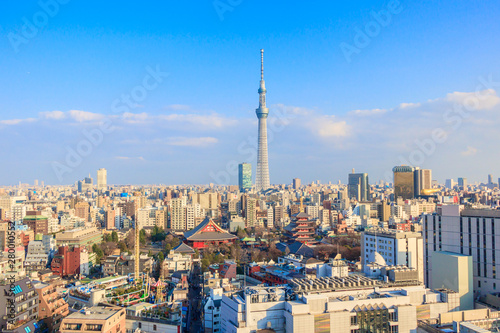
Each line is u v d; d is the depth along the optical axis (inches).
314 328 6333.7
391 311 6678.2
